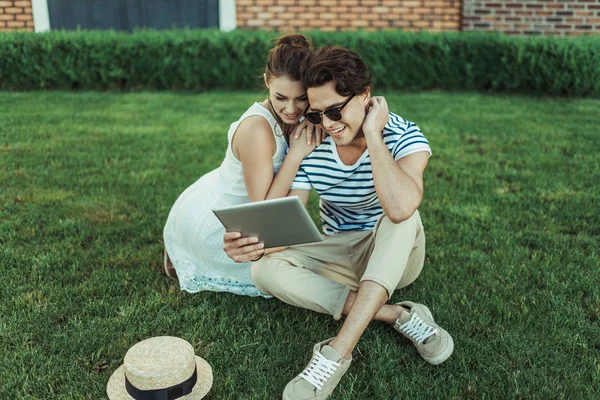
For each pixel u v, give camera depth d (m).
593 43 7.34
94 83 7.96
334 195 2.41
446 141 5.46
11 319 2.45
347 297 2.28
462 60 7.82
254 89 7.95
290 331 2.43
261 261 2.36
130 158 4.84
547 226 3.50
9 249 3.10
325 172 2.34
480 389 2.10
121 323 2.46
